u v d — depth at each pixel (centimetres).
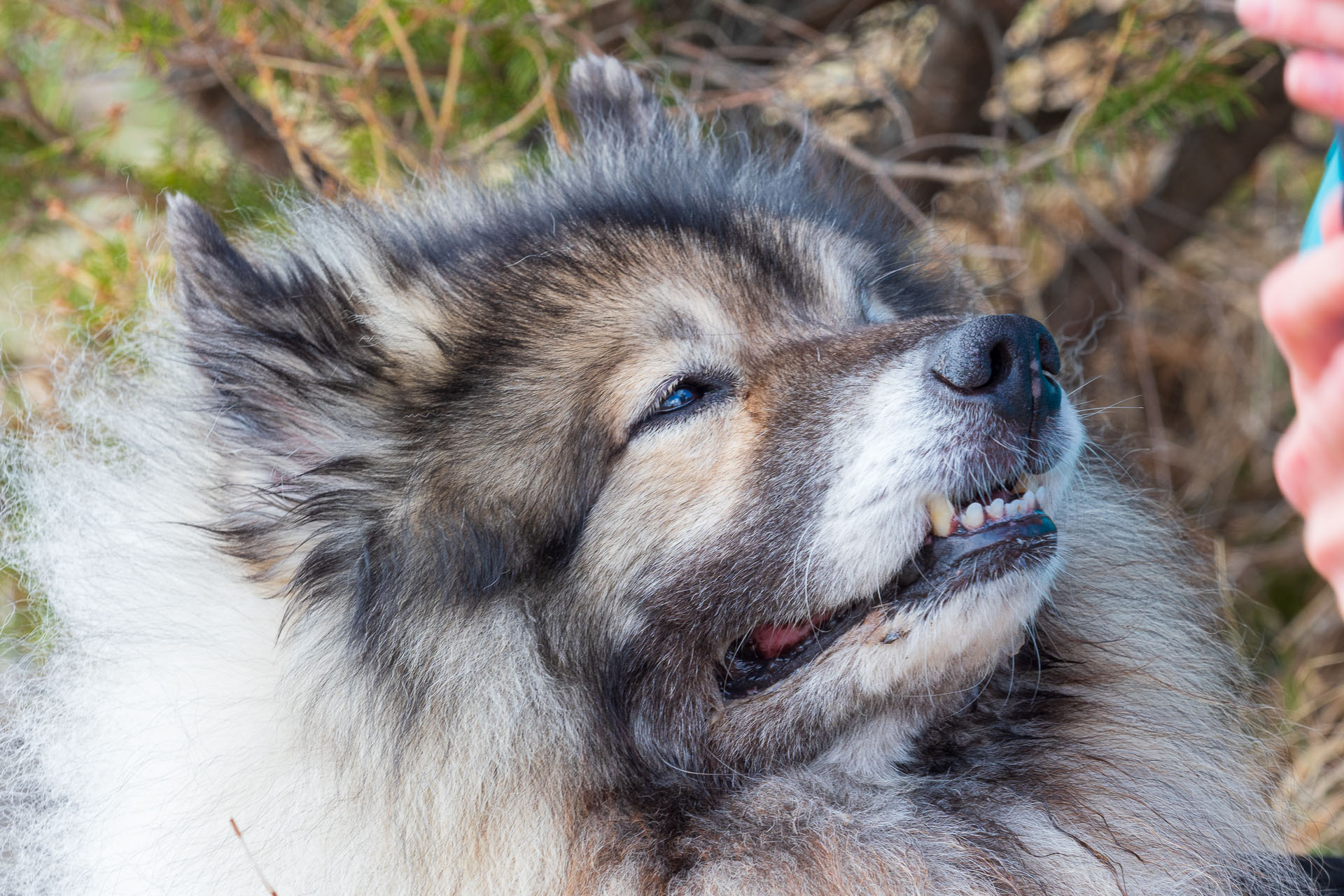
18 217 518
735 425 275
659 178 333
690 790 269
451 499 267
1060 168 533
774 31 586
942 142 527
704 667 271
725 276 292
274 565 271
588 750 268
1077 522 319
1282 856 306
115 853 269
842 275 318
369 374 279
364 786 257
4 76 513
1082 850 275
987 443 259
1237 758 318
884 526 260
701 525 270
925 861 263
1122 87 500
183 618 279
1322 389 130
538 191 338
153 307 344
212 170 533
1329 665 541
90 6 491
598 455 272
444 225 329
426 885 257
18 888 296
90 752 281
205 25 466
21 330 479
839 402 271
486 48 495
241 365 275
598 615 270
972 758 290
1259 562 598
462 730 261
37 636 349
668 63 522
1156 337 648
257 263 311
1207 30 510
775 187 351
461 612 263
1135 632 316
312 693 261
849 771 278
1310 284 126
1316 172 638
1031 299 561
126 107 530
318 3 491
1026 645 298
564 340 278
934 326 278
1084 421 347
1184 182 585
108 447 326
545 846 264
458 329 282
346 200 359
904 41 595
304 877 255
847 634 265
